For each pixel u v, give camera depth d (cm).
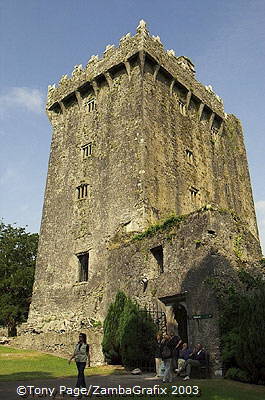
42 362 2031
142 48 2783
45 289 2789
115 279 2244
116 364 1994
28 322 2786
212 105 3438
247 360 1367
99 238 2598
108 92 3002
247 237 1945
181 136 3003
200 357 1552
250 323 1391
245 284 1772
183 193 2805
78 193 2891
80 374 1198
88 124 3052
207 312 1645
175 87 3123
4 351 2402
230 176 3450
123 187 2597
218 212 1855
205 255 1755
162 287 1912
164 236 2003
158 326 1853
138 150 2616
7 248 4269
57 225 2920
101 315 2308
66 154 3116
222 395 1130
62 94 3288
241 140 3800
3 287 3972
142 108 2714
